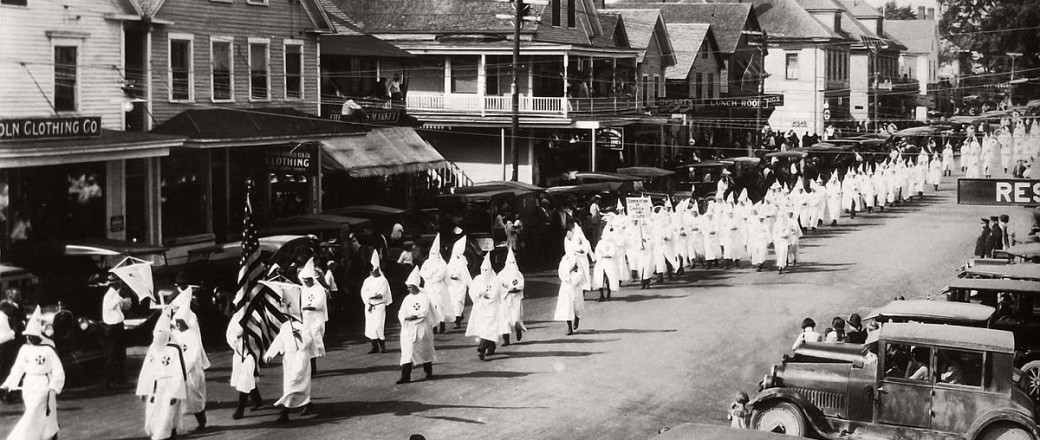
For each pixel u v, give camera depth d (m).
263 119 36.03
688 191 53.34
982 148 66.62
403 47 55.19
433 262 29.41
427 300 23.83
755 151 64.19
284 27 38.53
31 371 18.31
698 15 77.69
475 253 36.94
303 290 23.91
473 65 55.38
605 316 31.19
